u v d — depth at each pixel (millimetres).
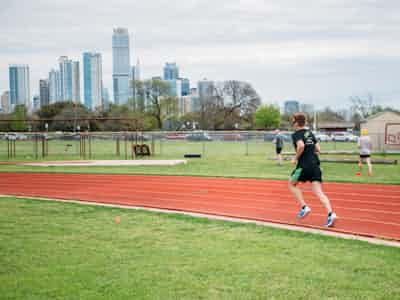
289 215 10750
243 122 92062
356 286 5766
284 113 116562
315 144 9508
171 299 5418
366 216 10438
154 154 38438
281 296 5473
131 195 14852
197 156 34219
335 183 16328
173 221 10109
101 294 5602
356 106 100875
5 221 10250
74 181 19328
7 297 5539
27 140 69188
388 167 23297
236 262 6809
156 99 89562
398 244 7836
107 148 51219
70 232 9031
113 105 92062
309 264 6672
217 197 13875
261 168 23812
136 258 7105
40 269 6594
